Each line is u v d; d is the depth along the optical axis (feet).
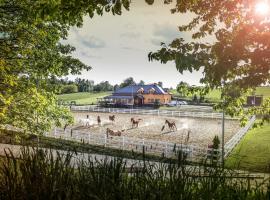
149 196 8.32
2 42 47.57
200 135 129.08
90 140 104.99
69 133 116.37
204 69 18.51
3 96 44.16
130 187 8.80
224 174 9.37
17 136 47.52
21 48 49.62
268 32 18.74
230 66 18.49
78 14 19.89
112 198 8.41
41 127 55.93
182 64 17.74
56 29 53.11
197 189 8.83
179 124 166.09
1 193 9.72
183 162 9.21
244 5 19.53
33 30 50.39
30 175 9.52
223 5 22.72
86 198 8.61
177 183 8.80
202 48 18.29
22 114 53.26
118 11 17.16
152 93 319.88
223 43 18.25
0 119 47.96
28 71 55.01
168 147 82.79
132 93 319.68
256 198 8.84
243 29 18.44
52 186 9.11
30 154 10.55
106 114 221.05
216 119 179.42
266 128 134.51
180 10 23.07
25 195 9.25
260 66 20.65
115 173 9.09
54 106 62.23
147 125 165.99
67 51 65.87
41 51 53.78
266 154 79.25
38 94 52.47
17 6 44.34
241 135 112.98
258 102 159.84
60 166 9.82
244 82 23.53
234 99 38.06
